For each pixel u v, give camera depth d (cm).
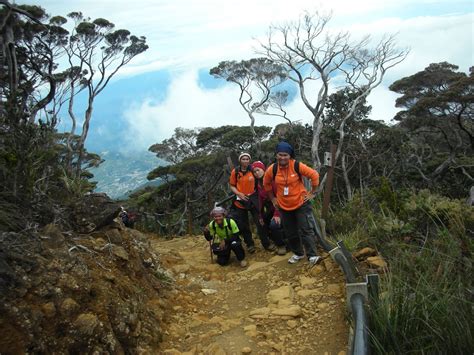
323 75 3197
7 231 374
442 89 3841
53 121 629
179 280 592
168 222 1631
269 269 605
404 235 564
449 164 3056
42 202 478
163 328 430
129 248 516
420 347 327
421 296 364
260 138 3881
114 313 364
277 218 662
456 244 447
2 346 277
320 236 563
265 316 449
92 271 401
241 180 689
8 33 1480
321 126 3088
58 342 308
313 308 455
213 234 679
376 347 321
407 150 3231
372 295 389
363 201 742
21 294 308
